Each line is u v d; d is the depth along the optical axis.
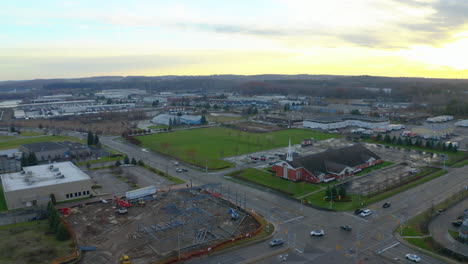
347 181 97.75
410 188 91.44
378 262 56.22
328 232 67.44
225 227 70.69
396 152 133.12
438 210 76.50
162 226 71.06
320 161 103.62
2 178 92.31
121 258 58.19
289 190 91.12
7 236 66.69
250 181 99.31
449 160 119.06
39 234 67.81
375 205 80.38
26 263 56.50
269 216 75.50
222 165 116.38
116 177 105.06
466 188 90.06
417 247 60.88
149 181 101.38
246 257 58.50
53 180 89.50
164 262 56.66
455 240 63.22
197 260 57.81
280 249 60.88
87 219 75.19
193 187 89.56
